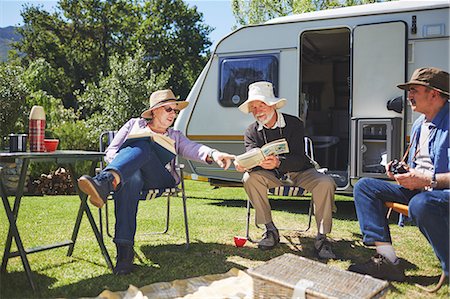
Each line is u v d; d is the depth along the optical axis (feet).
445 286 8.91
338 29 17.94
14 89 33.12
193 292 8.41
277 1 49.88
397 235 13.47
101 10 93.20
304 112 19.33
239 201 20.99
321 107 24.63
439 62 16.39
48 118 38.88
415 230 14.25
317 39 21.54
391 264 9.20
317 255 11.07
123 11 94.17
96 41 94.02
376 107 16.92
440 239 8.36
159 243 12.03
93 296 8.24
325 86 24.57
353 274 7.72
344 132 24.07
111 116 43.19
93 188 8.39
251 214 16.66
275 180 11.62
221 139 19.57
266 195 11.68
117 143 11.13
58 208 17.70
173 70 89.25
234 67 19.44
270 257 10.87
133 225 9.66
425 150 9.41
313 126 24.35
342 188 17.66
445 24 16.34
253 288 7.57
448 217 8.26
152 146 10.13
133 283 8.92
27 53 94.84
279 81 18.67
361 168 16.96
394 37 16.78
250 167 10.64
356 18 17.48
